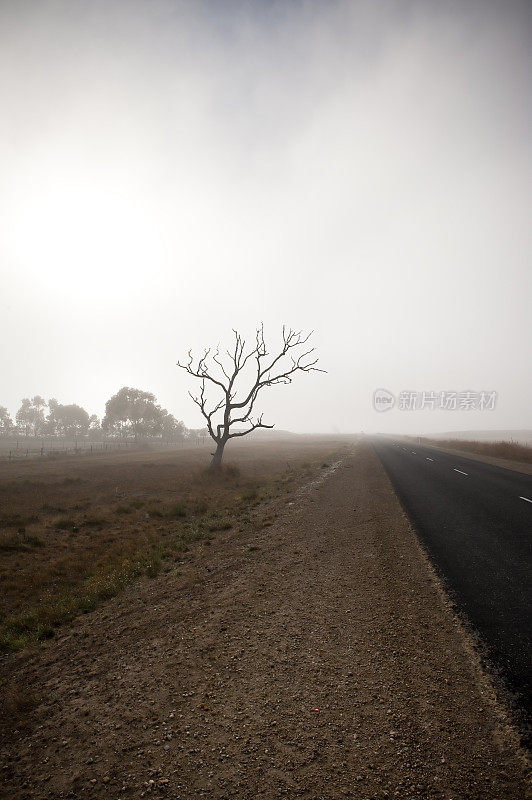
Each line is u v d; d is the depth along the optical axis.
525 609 5.06
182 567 8.36
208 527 11.55
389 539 8.64
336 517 11.26
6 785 3.07
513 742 2.98
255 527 11.03
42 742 3.54
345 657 4.36
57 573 8.77
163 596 6.86
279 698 3.78
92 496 17.66
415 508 11.67
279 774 2.92
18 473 24.55
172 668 4.52
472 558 7.09
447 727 3.20
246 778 2.91
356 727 3.31
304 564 7.59
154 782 2.96
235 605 6.08
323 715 3.49
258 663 4.41
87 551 10.23
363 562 7.37
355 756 3.02
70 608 6.77
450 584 6.01
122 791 2.91
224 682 4.13
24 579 8.38
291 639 4.87
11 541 10.84
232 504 15.19
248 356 26.39
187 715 3.68
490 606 5.20
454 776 2.75
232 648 4.81
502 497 12.68
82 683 4.45
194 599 6.54
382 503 12.72
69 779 3.08
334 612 5.48
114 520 13.41
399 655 4.28
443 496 13.34
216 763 3.08
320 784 2.80
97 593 7.27
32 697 4.27
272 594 6.33
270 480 21.25
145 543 10.65
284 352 26.84
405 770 2.84
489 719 3.23
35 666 5.01
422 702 3.52
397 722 3.31
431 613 5.15
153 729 3.54
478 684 3.67
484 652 4.17
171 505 15.33
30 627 6.21
